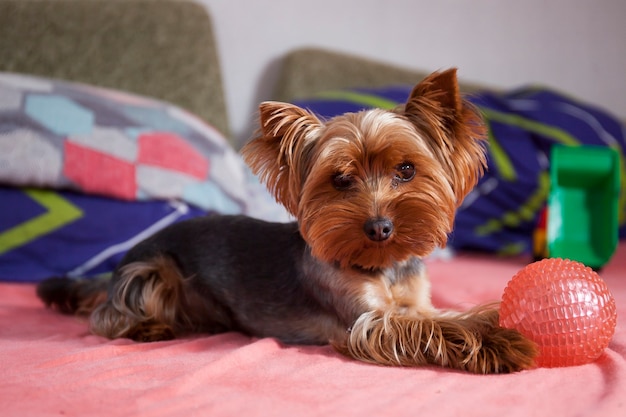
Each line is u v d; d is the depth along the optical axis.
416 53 1.55
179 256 0.85
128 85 1.28
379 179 0.73
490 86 1.59
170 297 0.83
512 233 1.26
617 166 1.12
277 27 1.45
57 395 0.59
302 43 1.47
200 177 1.09
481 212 1.24
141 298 0.82
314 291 0.77
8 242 1.00
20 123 1.02
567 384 0.62
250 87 1.45
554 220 1.10
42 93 1.05
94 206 1.03
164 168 1.07
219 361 0.65
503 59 1.60
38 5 1.24
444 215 0.75
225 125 1.35
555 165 1.13
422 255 0.74
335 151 0.73
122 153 1.05
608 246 1.10
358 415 0.56
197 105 1.32
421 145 0.74
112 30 1.28
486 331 0.69
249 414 0.56
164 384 0.61
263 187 1.16
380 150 0.73
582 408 0.58
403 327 0.71
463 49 1.57
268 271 0.80
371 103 1.27
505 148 1.27
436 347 0.69
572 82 1.64
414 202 0.72
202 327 0.85
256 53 1.45
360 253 0.73
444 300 0.91
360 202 0.72
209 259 0.83
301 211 0.75
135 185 1.05
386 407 0.57
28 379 0.62
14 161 1.00
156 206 1.06
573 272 0.68
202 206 1.09
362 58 1.48
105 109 1.08
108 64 1.27
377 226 0.71
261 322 0.80
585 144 1.32
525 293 0.68
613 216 1.11
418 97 0.76
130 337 0.80
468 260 1.21
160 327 0.80
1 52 1.21
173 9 1.33
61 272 1.01
